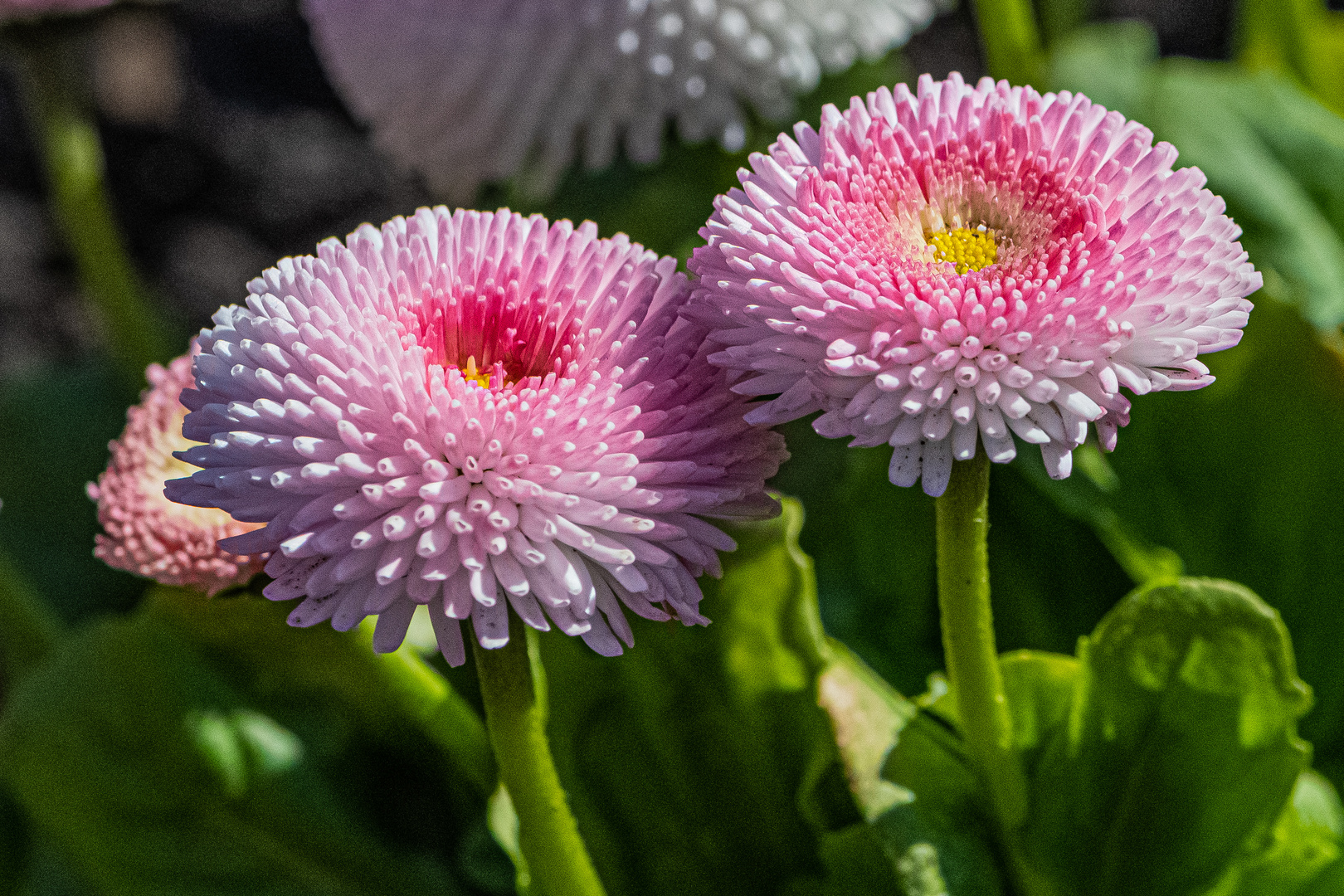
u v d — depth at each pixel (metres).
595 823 0.41
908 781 0.39
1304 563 0.43
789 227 0.35
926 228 0.36
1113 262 0.35
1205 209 0.35
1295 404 0.43
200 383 0.35
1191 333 0.35
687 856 0.41
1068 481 0.43
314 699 0.45
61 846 0.44
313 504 0.35
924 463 0.35
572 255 0.36
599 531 0.35
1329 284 0.45
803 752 0.41
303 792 0.44
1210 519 0.44
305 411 0.35
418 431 0.35
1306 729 0.44
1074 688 0.39
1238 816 0.39
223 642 0.43
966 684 0.37
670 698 0.41
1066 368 0.34
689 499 0.35
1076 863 0.39
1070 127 0.35
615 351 0.35
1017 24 0.45
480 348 0.36
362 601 0.35
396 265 0.36
